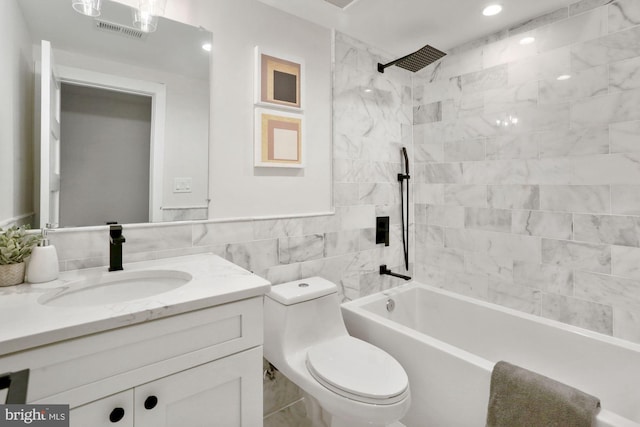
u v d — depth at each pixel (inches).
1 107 43.6
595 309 68.4
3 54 43.9
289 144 73.9
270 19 70.9
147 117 56.7
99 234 52.3
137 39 55.6
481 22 78.0
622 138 64.0
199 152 62.1
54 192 48.6
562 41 71.2
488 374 53.2
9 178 44.6
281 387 72.7
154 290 49.1
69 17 49.8
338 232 83.9
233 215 66.7
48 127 48.1
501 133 81.6
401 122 98.3
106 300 45.8
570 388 45.0
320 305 66.9
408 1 69.9
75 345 30.7
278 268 73.0
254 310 42.6
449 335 89.5
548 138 73.8
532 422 45.7
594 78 67.1
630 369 61.1
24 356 28.4
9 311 33.0
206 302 37.8
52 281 43.3
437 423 61.1
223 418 40.6
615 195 65.2
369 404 47.9
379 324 72.6
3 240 41.2
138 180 56.0
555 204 73.3
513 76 79.0
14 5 45.2
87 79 51.4
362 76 88.3
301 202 77.2
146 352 34.7
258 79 68.5
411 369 65.7
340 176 84.2
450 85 91.7
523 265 78.8
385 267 94.7
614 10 64.4
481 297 86.8
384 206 94.4
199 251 62.2
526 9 72.2
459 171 90.4
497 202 83.0
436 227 96.4
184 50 60.1
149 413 35.1
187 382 37.5
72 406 30.8
